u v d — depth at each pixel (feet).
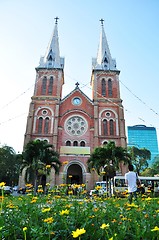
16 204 19.51
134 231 13.09
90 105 154.20
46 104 150.20
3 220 13.35
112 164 101.14
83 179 128.47
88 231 12.72
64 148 136.77
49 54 174.81
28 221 14.08
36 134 140.05
